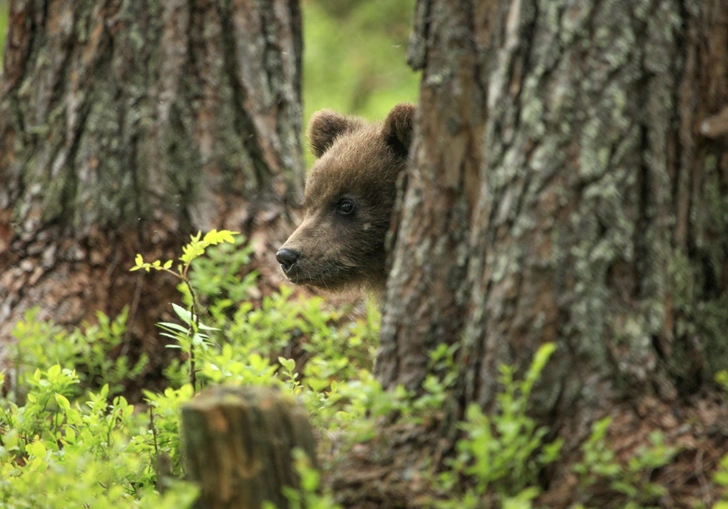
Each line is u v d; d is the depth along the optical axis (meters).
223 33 13.48
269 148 13.76
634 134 6.91
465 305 7.71
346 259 12.55
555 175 6.98
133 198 13.23
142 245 13.23
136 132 13.19
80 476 8.14
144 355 12.64
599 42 6.90
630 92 6.90
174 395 8.73
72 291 13.13
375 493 7.10
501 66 7.27
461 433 7.21
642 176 6.96
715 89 7.10
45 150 13.42
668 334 7.05
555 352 7.02
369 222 12.52
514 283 7.10
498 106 7.26
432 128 7.80
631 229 6.95
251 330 11.09
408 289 7.95
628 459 6.76
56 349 11.70
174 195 13.27
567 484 6.84
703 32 7.02
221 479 6.75
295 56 14.44
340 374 10.70
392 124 12.36
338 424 7.98
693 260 7.23
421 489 7.09
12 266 13.41
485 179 7.37
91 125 13.23
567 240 6.98
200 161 13.35
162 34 13.20
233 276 13.08
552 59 7.00
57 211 13.37
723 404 7.09
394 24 29.78
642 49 6.89
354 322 12.97
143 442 8.74
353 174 12.52
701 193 7.18
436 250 7.81
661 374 7.04
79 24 13.23
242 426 6.73
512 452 6.49
